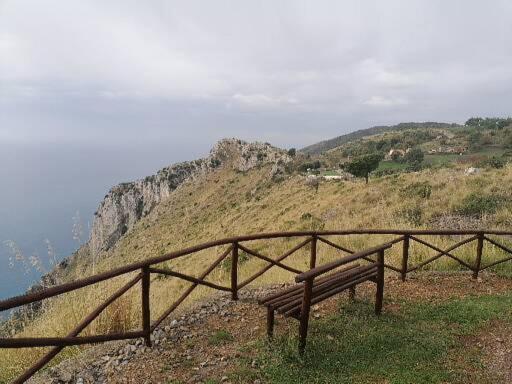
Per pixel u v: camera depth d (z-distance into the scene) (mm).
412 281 8578
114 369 5293
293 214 36875
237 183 121750
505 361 5230
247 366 5160
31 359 6043
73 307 6910
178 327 6488
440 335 5895
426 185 24797
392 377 4781
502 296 7633
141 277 5621
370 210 23141
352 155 136000
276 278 11203
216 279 12195
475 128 165000
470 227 15375
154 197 149125
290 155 131875
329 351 5492
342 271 6477
